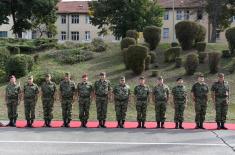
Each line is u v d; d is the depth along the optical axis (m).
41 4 45.16
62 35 68.56
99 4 44.28
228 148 12.97
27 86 16.66
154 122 18.28
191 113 20.75
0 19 45.12
